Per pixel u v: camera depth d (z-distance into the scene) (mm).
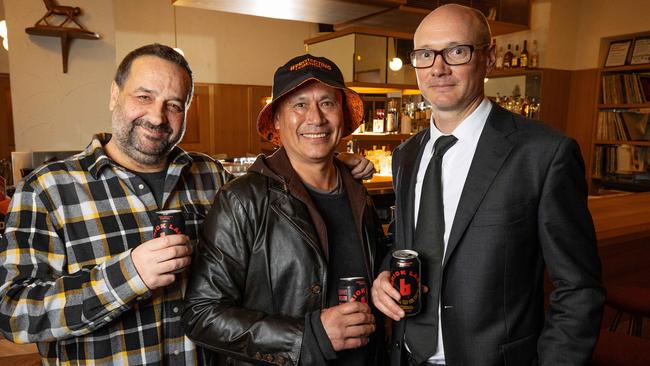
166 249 1068
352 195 1421
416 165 1458
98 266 1125
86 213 1243
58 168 1260
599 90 5516
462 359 1238
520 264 1212
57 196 1221
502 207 1203
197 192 1445
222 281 1188
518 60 5812
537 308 1272
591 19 5598
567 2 5566
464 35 1269
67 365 1181
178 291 1305
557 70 5617
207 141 7574
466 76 1278
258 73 8094
